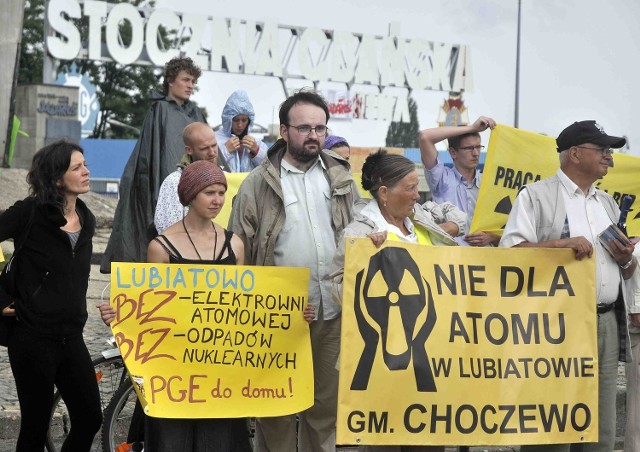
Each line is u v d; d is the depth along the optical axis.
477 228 6.85
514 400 5.34
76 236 5.50
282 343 5.39
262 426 5.77
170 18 54.03
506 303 5.37
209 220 5.42
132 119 66.50
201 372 5.27
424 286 5.23
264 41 57.94
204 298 5.30
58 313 5.38
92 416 5.59
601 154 5.68
